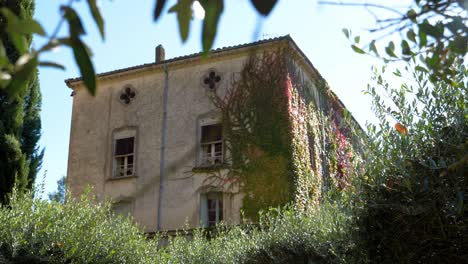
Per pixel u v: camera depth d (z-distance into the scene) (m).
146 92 21.59
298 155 18.78
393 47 2.39
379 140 6.79
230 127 19.47
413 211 5.95
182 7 1.14
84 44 1.11
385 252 6.55
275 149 18.67
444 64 2.52
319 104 21.59
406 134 6.27
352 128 7.27
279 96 19.12
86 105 22.55
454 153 6.07
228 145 19.34
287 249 10.74
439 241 6.19
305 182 18.58
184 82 20.98
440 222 5.90
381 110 6.90
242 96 19.59
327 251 9.30
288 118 18.89
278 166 18.42
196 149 19.89
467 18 2.02
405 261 6.31
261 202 18.19
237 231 13.79
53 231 11.48
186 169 19.83
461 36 2.10
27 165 17.17
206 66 20.69
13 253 10.68
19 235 10.95
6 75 1.09
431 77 2.72
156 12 1.15
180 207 19.45
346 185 7.07
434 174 6.08
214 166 19.31
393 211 6.43
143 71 21.77
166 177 20.05
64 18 1.09
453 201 5.72
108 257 11.93
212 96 20.20
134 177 20.56
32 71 1.09
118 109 21.91
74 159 21.88
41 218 11.74
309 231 10.56
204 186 19.30
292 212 11.63
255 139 18.98
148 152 20.72
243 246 12.08
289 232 11.02
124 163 21.30
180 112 20.69
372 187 6.64
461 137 6.09
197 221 18.98
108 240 12.30
